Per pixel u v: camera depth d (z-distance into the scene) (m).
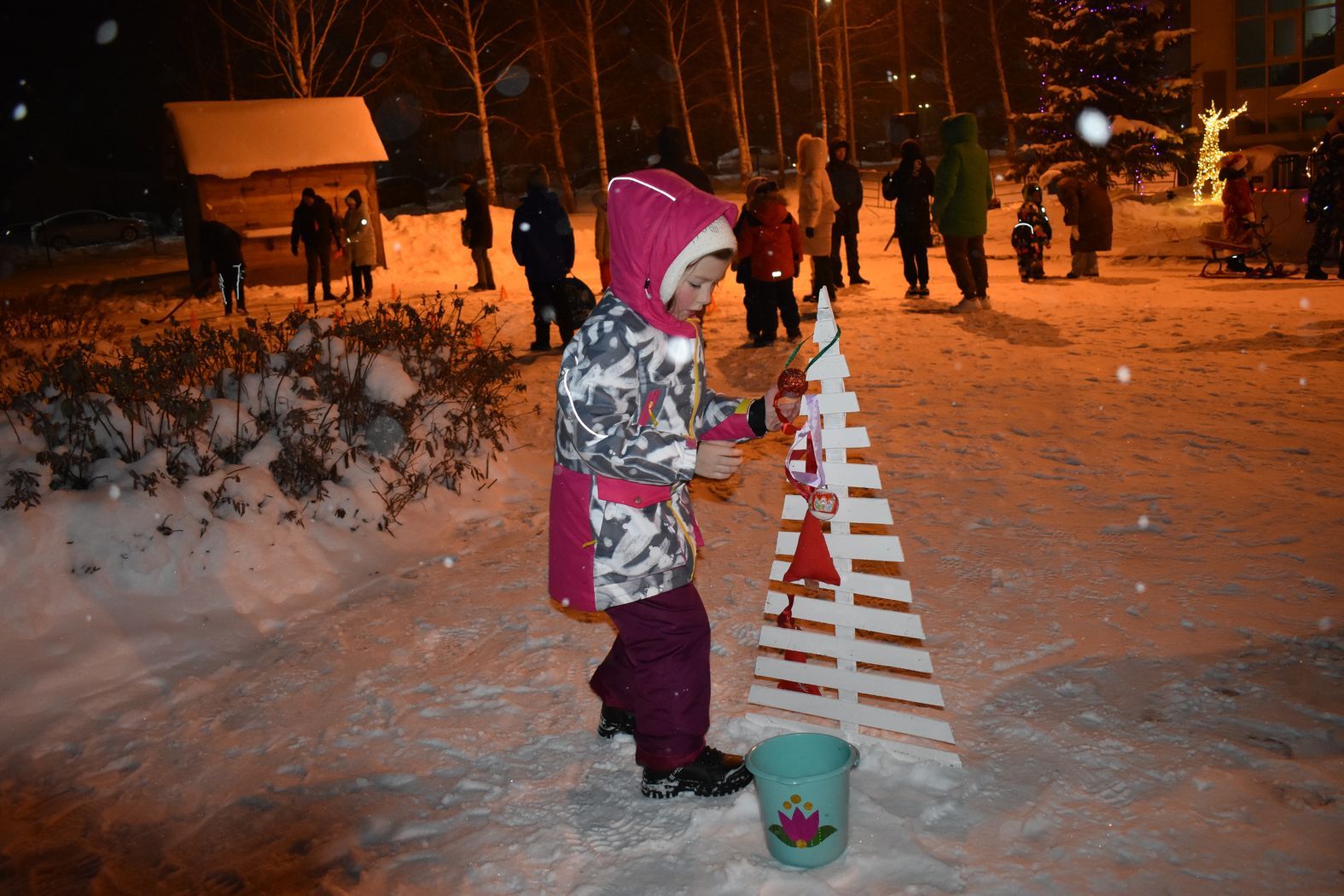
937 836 2.69
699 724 2.97
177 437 5.29
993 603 4.16
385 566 5.16
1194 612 3.96
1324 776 2.81
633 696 3.00
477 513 5.86
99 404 5.16
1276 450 6.06
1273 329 9.82
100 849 3.02
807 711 3.19
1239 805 2.72
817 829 2.57
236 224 19.25
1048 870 2.52
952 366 9.11
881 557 3.03
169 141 19.62
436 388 6.55
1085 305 12.30
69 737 3.68
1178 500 5.27
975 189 11.77
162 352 6.11
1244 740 3.05
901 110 45.84
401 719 3.59
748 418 2.87
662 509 2.83
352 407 5.96
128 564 4.54
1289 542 4.61
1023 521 5.14
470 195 16.64
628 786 3.08
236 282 16.45
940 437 6.87
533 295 10.84
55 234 32.28
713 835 2.79
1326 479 5.45
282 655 4.20
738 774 2.99
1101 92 25.44
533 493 6.25
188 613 4.51
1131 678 3.47
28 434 5.16
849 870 2.57
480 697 3.73
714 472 2.78
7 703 3.88
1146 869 2.50
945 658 3.72
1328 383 7.64
